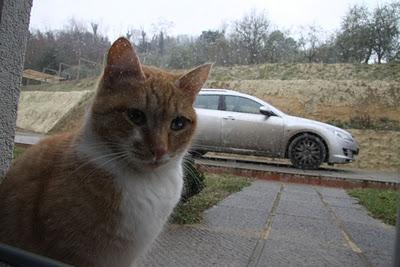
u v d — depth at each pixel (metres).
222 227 3.08
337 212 4.08
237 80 16.38
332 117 13.98
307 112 14.30
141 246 1.52
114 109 1.53
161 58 15.90
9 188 1.53
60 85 18.75
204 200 3.88
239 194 4.68
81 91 15.86
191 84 1.76
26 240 1.44
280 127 7.42
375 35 20.31
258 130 7.45
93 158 1.46
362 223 3.62
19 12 1.60
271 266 2.31
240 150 7.54
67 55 20.59
